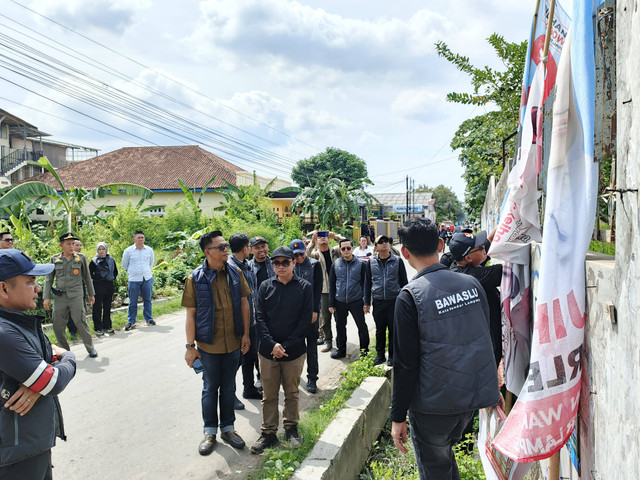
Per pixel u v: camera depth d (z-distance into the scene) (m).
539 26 3.11
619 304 1.55
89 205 28.31
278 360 4.11
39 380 2.20
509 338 2.96
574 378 1.94
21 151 33.12
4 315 2.24
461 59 5.89
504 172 5.27
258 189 23.50
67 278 6.75
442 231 27.84
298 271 5.66
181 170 29.88
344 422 4.13
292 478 3.26
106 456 4.03
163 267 14.48
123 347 7.61
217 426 4.22
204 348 4.12
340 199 26.03
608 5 1.90
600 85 1.93
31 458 2.27
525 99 3.22
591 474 1.88
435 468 2.58
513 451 1.97
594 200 1.93
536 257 2.64
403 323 2.48
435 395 2.42
